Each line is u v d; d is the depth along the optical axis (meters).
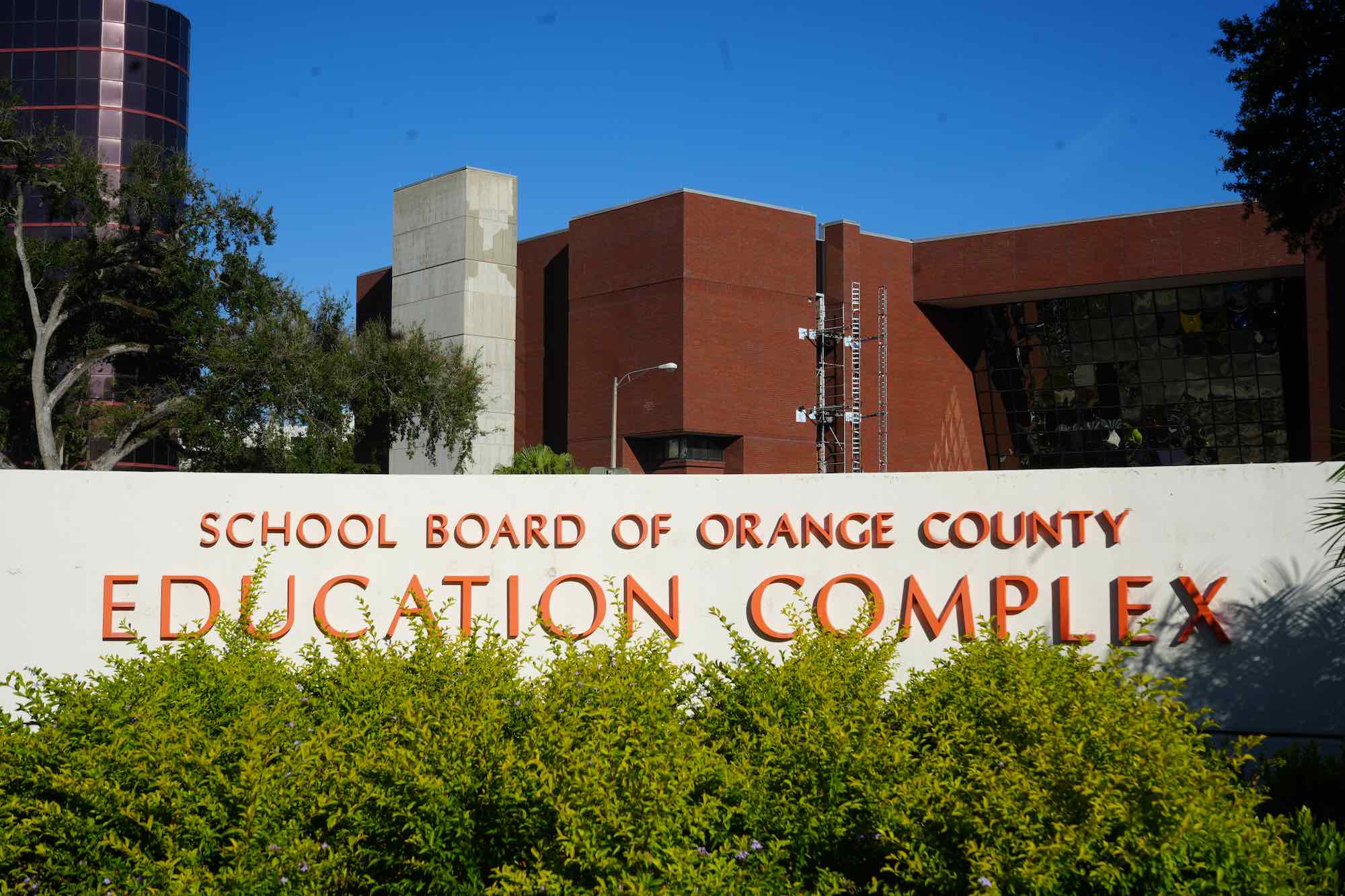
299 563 13.91
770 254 62.78
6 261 50.03
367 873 6.97
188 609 13.78
